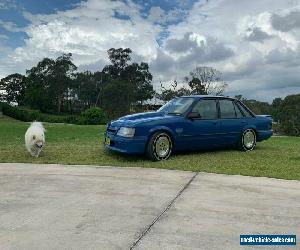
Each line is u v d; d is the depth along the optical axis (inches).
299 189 230.8
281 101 2391.7
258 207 192.4
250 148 392.5
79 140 507.8
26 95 3595.0
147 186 232.4
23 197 205.2
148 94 3850.9
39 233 152.6
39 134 335.0
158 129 319.3
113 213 178.5
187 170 284.4
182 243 144.9
